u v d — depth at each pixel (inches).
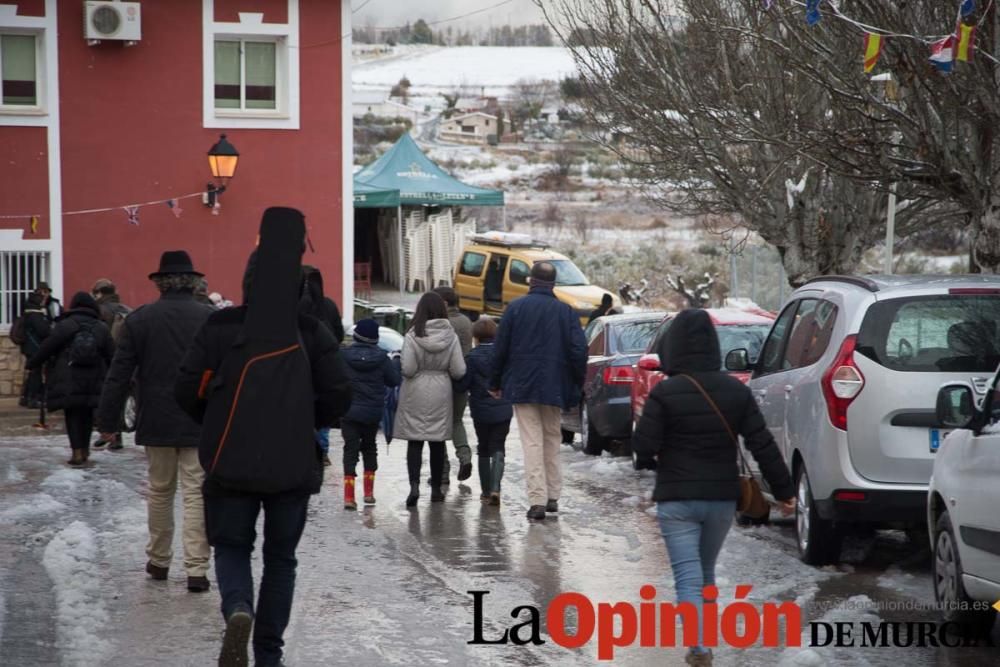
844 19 489.1
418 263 1705.2
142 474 609.0
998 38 503.5
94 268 1002.1
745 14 769.6
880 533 465.1
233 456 265.3
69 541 437.1
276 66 1032.2
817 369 398.0
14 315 986.1
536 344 483.2
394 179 1674.5
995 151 528.4
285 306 271.1
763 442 286.2
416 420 512.1
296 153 1034.1
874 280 404.5
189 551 367.2
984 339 378.3
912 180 557.6
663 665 298.5
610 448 707.4
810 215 928.9
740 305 1342.3
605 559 419.8
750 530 477.1
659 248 2080.5
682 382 287.1
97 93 995.9
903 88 545.6
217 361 276.2
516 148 3257.9
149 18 999.6
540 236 2231.8
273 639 274.5
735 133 692.1
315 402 282.2
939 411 314.2
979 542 299.6
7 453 690.2
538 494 490.3
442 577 391.9
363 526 479.2
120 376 369.1
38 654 302.2
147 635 321.4
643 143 956.0
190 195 1015.6
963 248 2095.2
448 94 4505.4
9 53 983.6
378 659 301.7
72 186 994.7
